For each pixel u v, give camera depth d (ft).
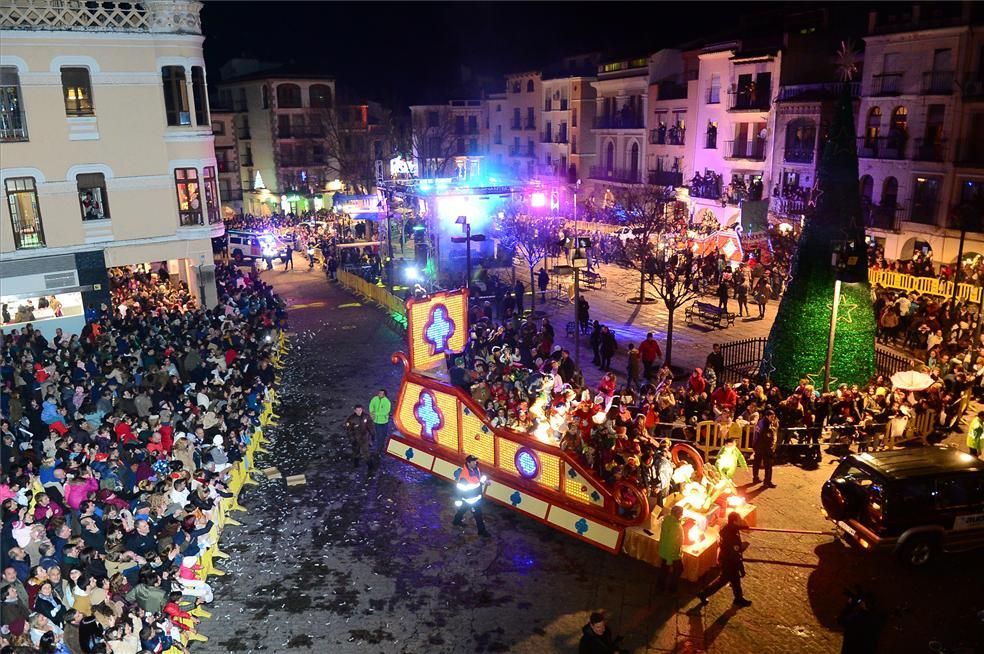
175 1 87.76
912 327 83.76
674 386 73.77
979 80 103.55
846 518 44.57
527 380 63.00
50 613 34.01
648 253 103.50
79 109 85.40
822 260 63.72
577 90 194.49
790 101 131.13
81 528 40.55
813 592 41.75
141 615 33.42
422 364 60.95
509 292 102.17
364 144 220.84
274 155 214.90
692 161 159.22
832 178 62.44
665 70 167.63
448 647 37.58
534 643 37.83
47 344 75.05
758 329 95.30
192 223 94.89
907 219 113.60
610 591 42.16
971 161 105.09
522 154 222.69
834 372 65.10
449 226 136.46
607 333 80.69
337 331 101.09
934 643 37.40
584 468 47.37
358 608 40.75
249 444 57.88
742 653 36.94
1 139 81.05
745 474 55.98
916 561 43.09
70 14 82.53
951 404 62.59
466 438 55.11
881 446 58.90
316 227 165.89
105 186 87.92
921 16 110.22
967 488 43.21
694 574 42.29
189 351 69.36
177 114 91.76
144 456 47.24
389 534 48.60
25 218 83.97
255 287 103.35
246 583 43.06
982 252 104.37
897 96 113.91
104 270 89.25
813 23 136.67
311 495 54.03
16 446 52.42
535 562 45.24
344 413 70.23
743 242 116.47
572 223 150.10
